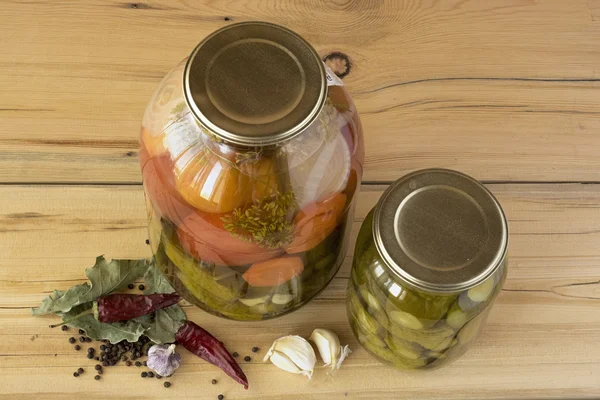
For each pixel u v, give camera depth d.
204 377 0.99
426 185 0.90
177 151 0.87
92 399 0.98
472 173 1.07
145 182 0.93
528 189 1.07
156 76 1.09
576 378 1.01
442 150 1.08
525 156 1.08
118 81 1.08
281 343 0.98
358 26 1.12
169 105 0.89
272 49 0.86
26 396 0.98
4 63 1.08
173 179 0.88
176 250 0.93
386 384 1.00
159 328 0.99
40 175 1.04
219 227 0.88
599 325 1.02
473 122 1.09
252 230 0.87
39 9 1.10
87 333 0.98
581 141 1.09
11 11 1.10
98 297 0.99
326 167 0.88
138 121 1.07
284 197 0.87
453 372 1.00
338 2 1.13
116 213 1.04
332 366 0.99
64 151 1.05
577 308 1.03
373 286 0.91
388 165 1.07
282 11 1.12
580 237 1.05
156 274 1.01
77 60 1.09
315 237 0.90
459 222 0.89
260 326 1.01
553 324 1.02
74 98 1.07
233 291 0.94
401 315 0.90
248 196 0.86
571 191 1.07
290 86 0.85
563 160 1.08
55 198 1.04
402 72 1.10
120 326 0.99
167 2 1.12
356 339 1.00
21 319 1.00
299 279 0.94
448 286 0.87
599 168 1.08
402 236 0.89
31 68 1.08
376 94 1.09
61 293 1.00
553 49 1.12
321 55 1.10
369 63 1.11
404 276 0.87
